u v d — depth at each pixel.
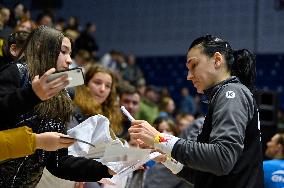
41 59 2.52
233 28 11.99
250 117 2.52
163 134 2.50
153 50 12.57
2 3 8.30
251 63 2.93
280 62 11.64
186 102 10.99
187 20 12.34
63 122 2.66
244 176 2.51
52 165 2.70
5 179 2.51
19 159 2.51
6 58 3.54
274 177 3.53
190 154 2.40
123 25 12.76
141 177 3.89
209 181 2.56
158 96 10.51
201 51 2.65
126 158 2.54
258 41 11.81
